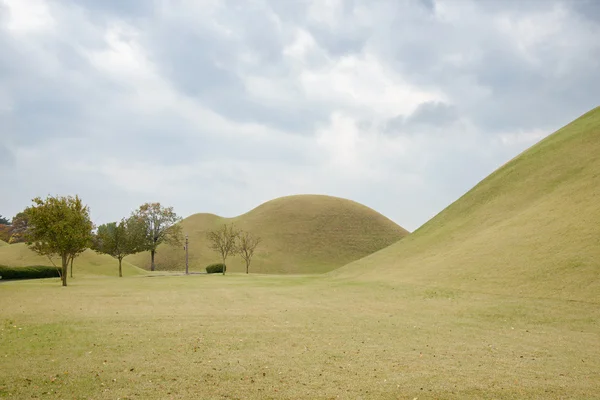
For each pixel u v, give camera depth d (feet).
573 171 123.54
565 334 47.65
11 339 41.68
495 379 29.35
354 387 27.50
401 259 134.10
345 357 35.40
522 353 37.83
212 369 31.53
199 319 55.36
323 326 50.78
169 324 51.16
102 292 94.68
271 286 113.50
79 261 209.15
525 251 88.43
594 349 39.88
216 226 354.95
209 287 110.93
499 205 134.51
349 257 307.17
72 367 31.83
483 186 162.09
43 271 180.34
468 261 97.76
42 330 46.52
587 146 133.59
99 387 27.35
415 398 25.59
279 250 311.06
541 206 111.65
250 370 31.27
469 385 27.99
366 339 43.27
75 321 52.75
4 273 171.63
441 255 116.67
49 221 116.57
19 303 71.67
